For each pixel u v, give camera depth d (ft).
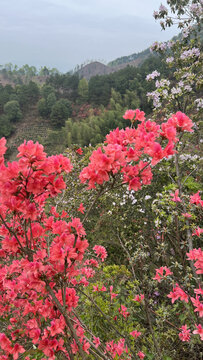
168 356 8.13
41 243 5.52
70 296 4.60
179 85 13.61
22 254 4.63
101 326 9.15
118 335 8.14
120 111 221.05
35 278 3.78
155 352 7.95
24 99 294.87
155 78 15.56
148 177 4.49
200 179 14.20
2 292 6.13
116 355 6.87
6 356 4.87
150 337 8.64
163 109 14.07
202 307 6.21
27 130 255.50
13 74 483.10
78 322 4.96
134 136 4.73
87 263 9.43
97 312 8.95
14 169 3.65
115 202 16.21
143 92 223.10
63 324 4.48
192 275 8.25
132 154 4.41
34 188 3.82
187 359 8.64
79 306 9.29
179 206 9.64
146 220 13.87
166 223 9.38
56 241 4.14
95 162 4.13
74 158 15.10
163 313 8.30
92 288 9.69
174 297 7.18
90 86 290.35
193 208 8.57
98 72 609.83
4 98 290.76
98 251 9.37
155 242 12.58
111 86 283.18
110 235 15.84
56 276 3.89
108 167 4.00
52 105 275.59
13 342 5.10
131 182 4.33
